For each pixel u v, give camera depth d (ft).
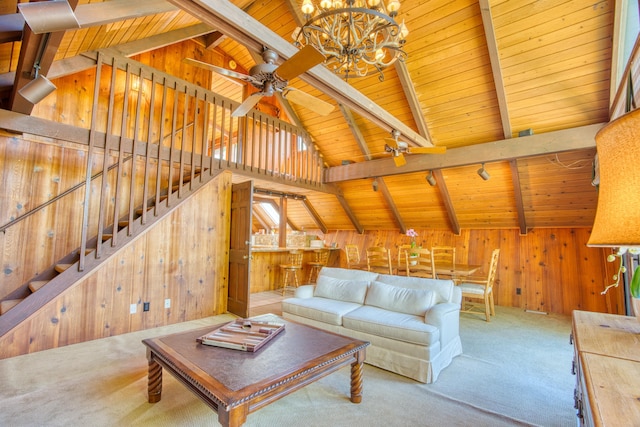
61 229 12.89
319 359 6.51
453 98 14.92
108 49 12.37
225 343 7.08
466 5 12.14
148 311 13.21
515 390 8.41
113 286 12.30
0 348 9.88
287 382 5.72
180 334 8.00
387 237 25.38
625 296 13.42
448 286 10.93
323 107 10.03
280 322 9.11
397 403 7.70
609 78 11.73
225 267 16.05
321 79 9.63
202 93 15.58
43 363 9.60
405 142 14.62
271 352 6.81
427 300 10.55
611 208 2.28
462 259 20.97
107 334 12.08
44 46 7.09
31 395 7.77
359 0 8.75
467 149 15.90
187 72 18.20
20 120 10.61
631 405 2.84
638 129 2.09
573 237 17.72
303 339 7.70
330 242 28.60
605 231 2.30
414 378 8.88
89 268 11.48
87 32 10.29
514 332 13.57
